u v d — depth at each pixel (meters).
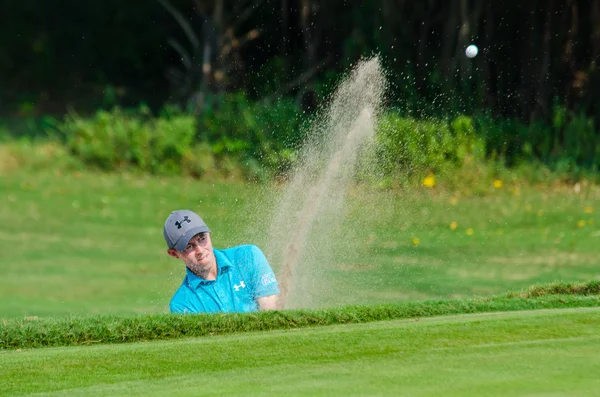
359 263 38.81
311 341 14.73
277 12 95.00
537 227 51.88
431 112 73.25
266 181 68.06
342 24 88.31
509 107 78.31
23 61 115.31
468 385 11.75
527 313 16.64
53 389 12.64
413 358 13.30
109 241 50.97
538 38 79.38
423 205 56.00
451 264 40.66
